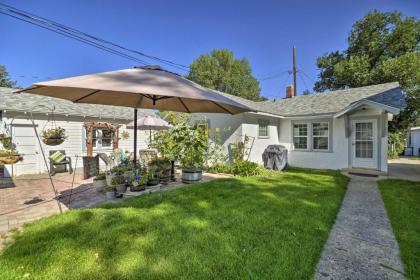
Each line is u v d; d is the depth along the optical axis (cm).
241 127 983
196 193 543
